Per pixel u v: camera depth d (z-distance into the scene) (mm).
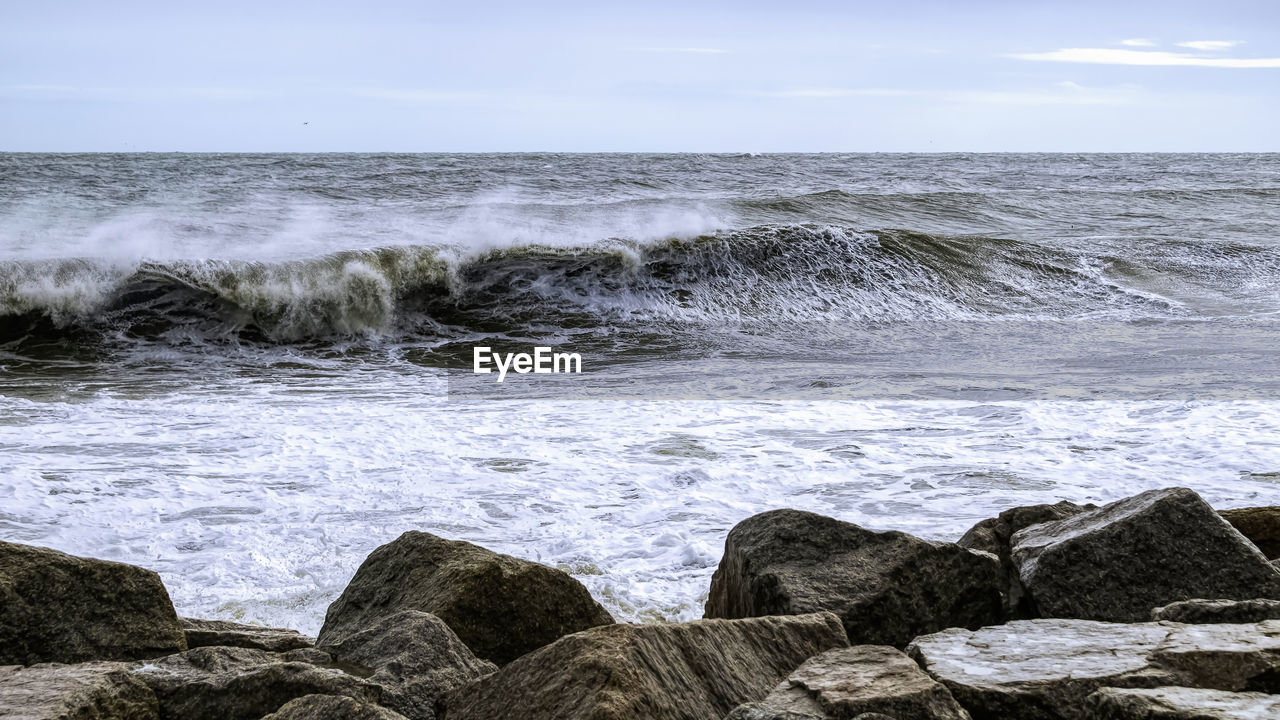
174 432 8953
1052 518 4941
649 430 9297
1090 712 2725
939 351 13773
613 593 5359
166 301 14203
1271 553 4984
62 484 7227
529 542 6219
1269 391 10797
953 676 2961
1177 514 4180
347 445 8586
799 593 3920
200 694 3078
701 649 3094
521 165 53219
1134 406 10133
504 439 8883
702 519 6711
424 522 6582
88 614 3598
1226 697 2631
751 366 12789
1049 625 3408
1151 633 3248
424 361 13367
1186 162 85500
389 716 2775
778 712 2623
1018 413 9875
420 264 15766
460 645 3514
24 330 13578
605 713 2625
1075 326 15883
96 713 2840
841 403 10508
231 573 5629
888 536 4230
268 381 11844
